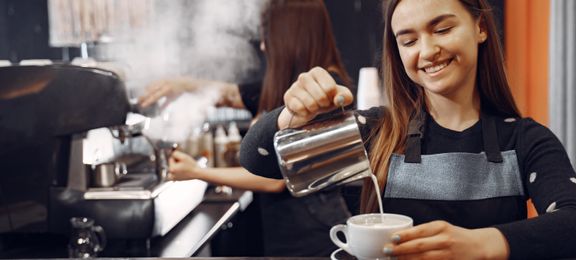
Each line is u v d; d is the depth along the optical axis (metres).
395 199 1.49
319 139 1.19
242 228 3.60
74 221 2.09
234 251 3.61
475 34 1.41
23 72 2.16
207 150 3.47
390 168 1.50
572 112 3.36
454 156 1.48
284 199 2.43
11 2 4.94
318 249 2.39
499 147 1.49
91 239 2.08
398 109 1.53
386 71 1.55
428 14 1.34
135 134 2.43
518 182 1.47
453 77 1.36
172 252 2.17
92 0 3.60
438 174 1.48
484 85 1.53
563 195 1.31
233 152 3.57
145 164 2.79
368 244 1.11
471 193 1.46
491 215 1.45
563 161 1.42
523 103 4.11
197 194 2.70
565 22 3.37
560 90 3.42
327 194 2.37
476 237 1.11
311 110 1.21
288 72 2.45
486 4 1.43
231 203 2.87
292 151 1.19
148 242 2.24
